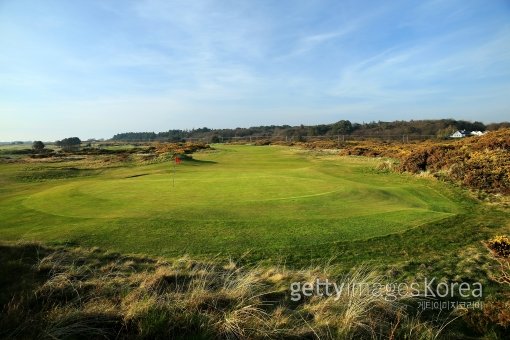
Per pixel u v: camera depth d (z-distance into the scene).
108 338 4.93
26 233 9.42
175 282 6.64
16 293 5.73
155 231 9.51
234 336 5.09
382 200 13.64
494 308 5.94
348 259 7.96
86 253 7.88
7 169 30.27
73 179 26.42
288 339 5.13
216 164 34.62
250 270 7.30
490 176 18.17
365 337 5.23
